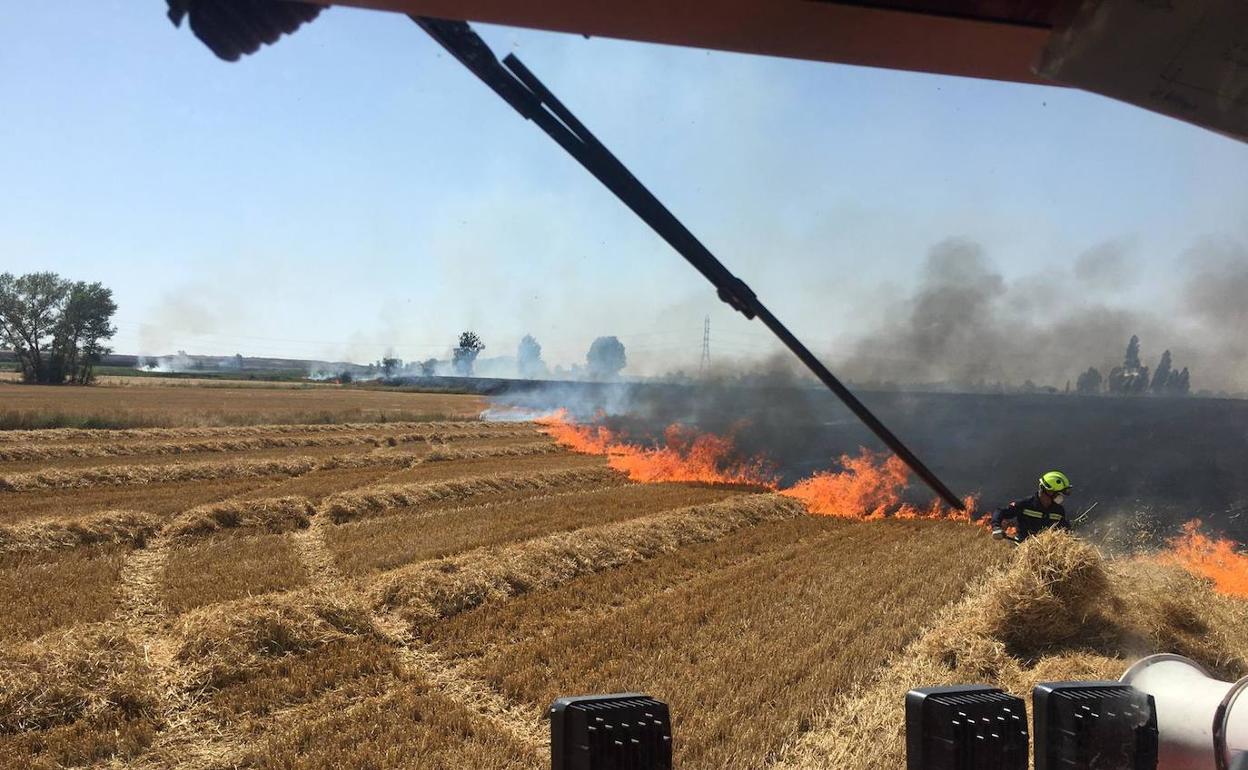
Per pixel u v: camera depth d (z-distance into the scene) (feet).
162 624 35.58
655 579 45.14
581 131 5.10
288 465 88.58
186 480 80.69
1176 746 12.50
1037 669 28.45
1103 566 31.68
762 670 30.68
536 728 26.84
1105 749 9.32
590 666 31.48
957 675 29.84
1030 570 30.96
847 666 30.91
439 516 63.98
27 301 255.50
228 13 3.62
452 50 4.57
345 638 33.60
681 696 28.25
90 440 103.91
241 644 31.17
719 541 55.98
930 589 42.04
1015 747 8.97
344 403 205.16
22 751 24.12
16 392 205.67
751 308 5.90
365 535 56.13
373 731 25.90
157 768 23.89
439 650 33.50
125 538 53.06
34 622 35.29
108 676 27.73
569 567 45.65
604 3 3.87
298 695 28.78
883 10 3.91
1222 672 29.63
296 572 45.06
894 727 25.07
